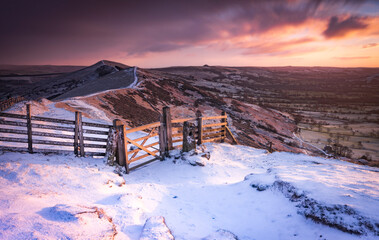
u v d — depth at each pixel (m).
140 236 3.74
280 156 11.92
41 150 7.28
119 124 8.35
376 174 6.35
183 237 4.23
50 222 3.30
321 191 4.74
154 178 8.30
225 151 12.02
